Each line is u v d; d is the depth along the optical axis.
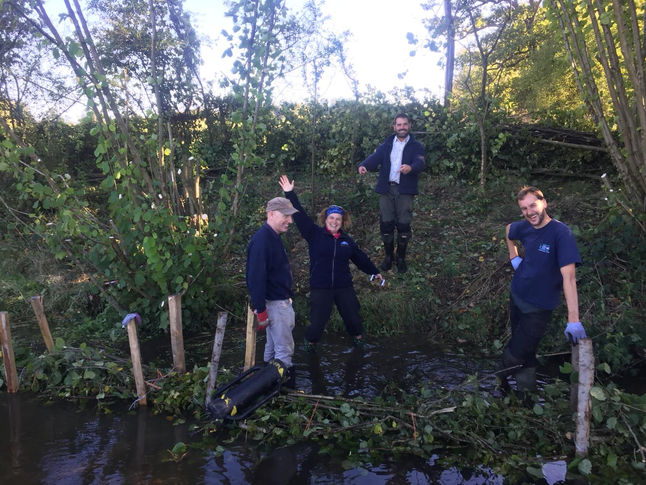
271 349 4.36
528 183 8.53
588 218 6.79
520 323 3.80
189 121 10.34
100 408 3.92
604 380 4.39
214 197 8.63
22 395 4.17
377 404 3.71
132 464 3.12
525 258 3.75
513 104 10.35
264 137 10.24
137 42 9.80
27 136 10.18
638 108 5.49
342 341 5.31
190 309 5.69
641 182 5.66
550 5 5.86
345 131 9.84
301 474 3.03
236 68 5.53
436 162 9.20
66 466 3.08
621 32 5.34
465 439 3.33
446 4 8.08
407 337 5.44
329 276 4.77
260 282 3.85
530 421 3.50
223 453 3.26
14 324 5.80
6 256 7.15
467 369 4.60
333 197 8.46
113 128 4.98
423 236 7.18
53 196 4.96
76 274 6.84
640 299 5.09
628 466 3.06
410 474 3.04
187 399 3.87
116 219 5.23
